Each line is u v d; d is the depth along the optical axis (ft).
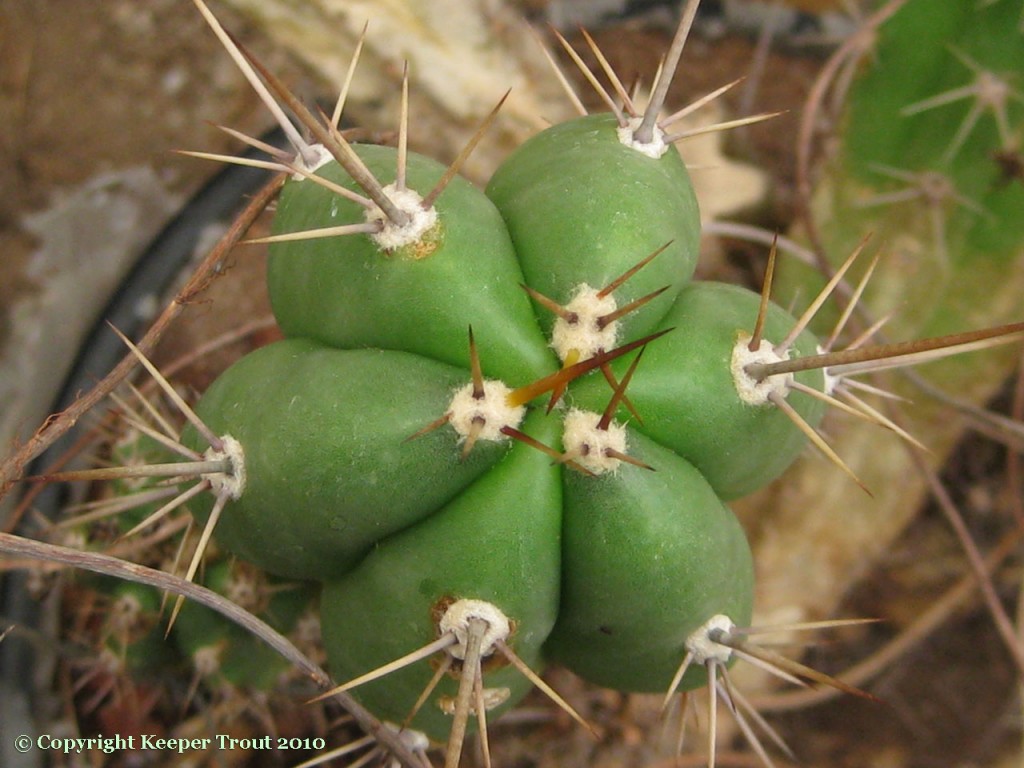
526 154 0.50
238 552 0.49
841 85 0.72
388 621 0.45
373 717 0.51
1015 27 0.65
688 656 0.46
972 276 0.71
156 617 0.60
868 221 0.73
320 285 0.46
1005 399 0.90
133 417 0.60
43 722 0.67
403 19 0.65
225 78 0.87
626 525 0.43
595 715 0.76
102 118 0.85
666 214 0.47
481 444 0.43
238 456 0.46
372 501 0.43
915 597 0.90
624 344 0.45
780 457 0.50
